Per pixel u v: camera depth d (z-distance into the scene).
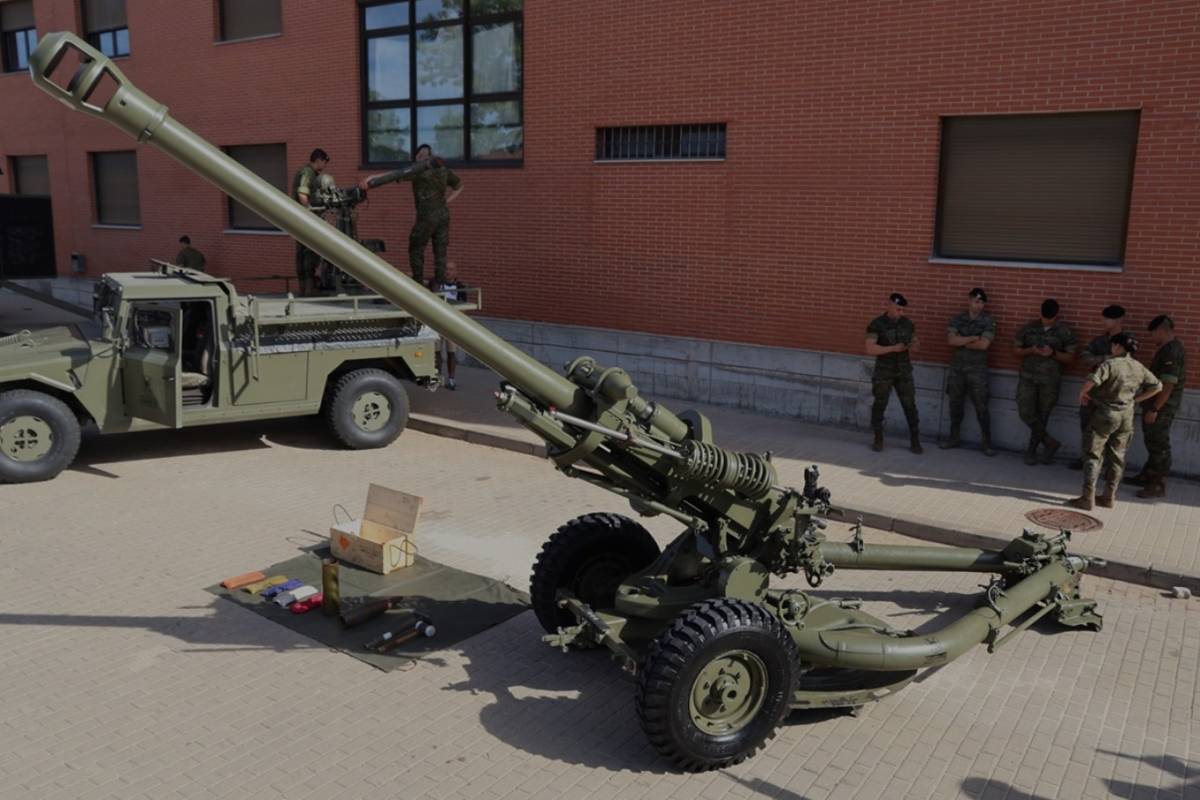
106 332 10.15
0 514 8.98
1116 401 9.04
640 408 5.46
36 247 19.61
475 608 7.08
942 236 11.74
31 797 4.78
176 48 19.62
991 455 11.20
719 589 5.57
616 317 14.46
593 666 6.30
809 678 5.87
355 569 7.77
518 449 11.63
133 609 6.98
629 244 14.16
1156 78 10.01
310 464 10.91
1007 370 11.26
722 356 13.44
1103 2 10.20
